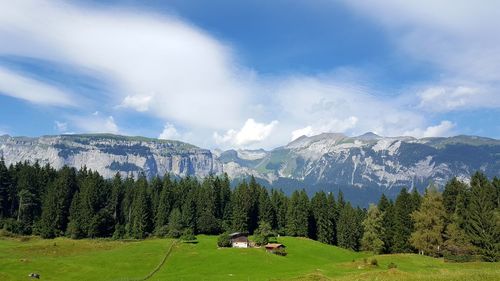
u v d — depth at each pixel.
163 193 190.00
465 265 99.62
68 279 90.88
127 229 180.00
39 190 193.12
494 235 118.81
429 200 138.25
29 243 148.75
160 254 122.50
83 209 174.50
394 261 105.94
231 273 97.38
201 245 145.75
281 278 78.38
